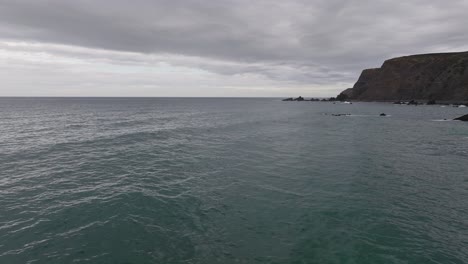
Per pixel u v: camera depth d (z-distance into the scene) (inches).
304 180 621.3
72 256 331.6
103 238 372.2
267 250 344.8
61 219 424.5
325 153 905.5
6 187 555.8
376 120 2059.5
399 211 457.7
